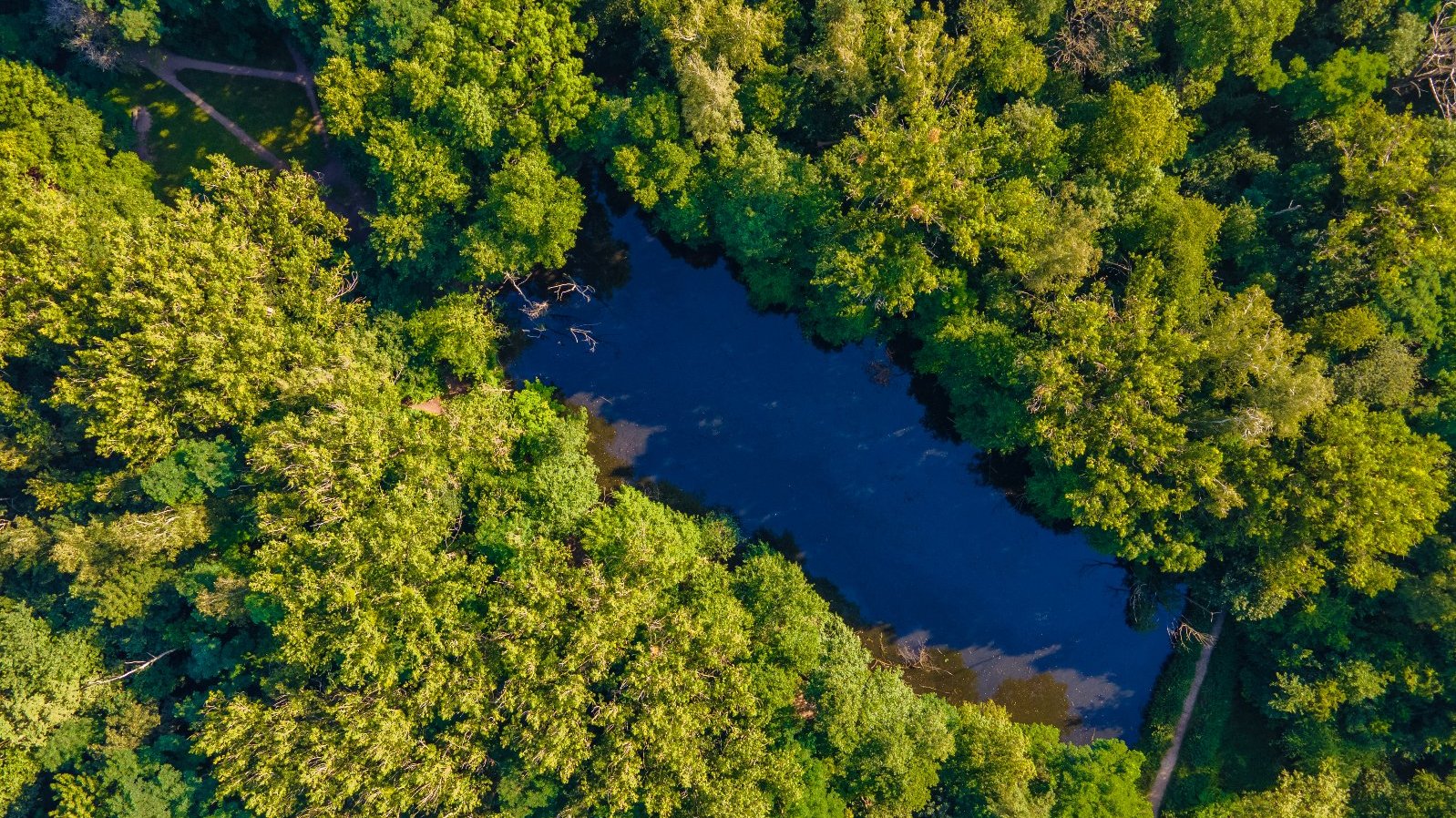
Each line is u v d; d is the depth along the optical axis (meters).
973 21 43.94
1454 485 44.47
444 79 45.16
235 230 46.16
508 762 44.09
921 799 44.59
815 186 44.25
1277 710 48.22
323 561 44.06
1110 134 43.31
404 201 46.53
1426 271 43.06
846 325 48.34
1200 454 41.72
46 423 47.53
